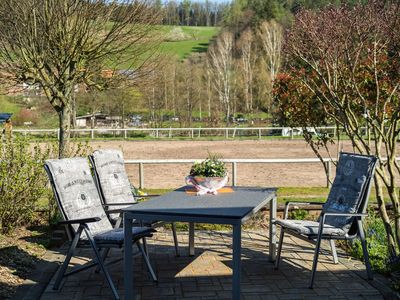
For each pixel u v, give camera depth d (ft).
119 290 14.55
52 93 23.12
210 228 22.63
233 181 26.73
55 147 22.65
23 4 21.52
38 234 20.34
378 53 17.29
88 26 22.36
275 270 16.38
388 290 14.12
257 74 133.69
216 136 91.09
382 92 18.44
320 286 14.73
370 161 15.76
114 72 24.67
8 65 21.90
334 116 19.51
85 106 92.94
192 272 16.24
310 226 15.52
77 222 13.93
